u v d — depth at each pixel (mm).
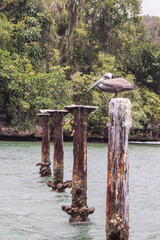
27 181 15844
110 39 51625
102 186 15234
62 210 11047
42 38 46125
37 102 39625
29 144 36250
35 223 9891
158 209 11664
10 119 41656
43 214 10758
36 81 40375
